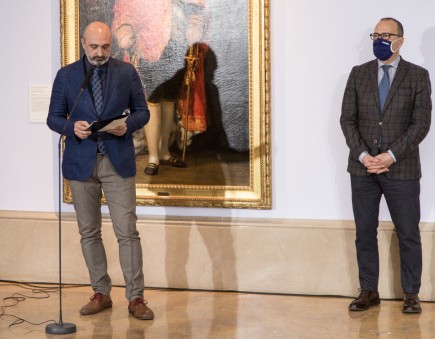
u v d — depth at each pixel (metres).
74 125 4.80
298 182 5.73
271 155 5.74
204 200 5.80
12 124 6.14
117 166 4.98
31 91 6.10
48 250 6.07
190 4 5.76
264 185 5.71
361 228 5.23
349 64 5.59
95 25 4.86
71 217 6.06
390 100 5.09
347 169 5.29
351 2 5.55
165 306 5.35
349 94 5.21
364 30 5.54
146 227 5.88
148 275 5.89
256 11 5.64
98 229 5.20
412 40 5.47
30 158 6.14
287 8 5.64
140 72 5.87
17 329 4.79
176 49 5.81
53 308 5.32
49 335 4.66
